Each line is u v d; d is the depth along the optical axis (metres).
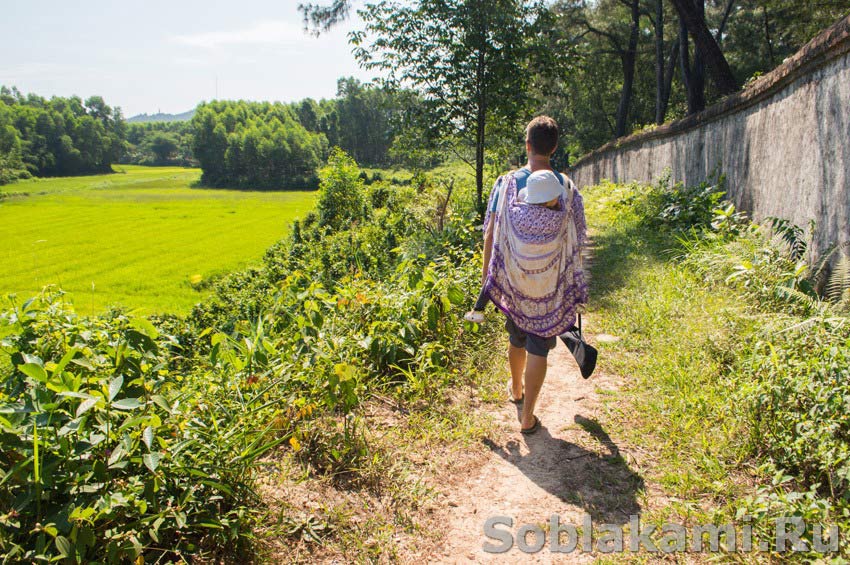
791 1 18.27
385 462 3.02
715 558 2.27
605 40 32.81
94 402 1.99
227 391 3.17
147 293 25.58
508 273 3.21
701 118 11.63
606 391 3.86
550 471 3.02
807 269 5.79
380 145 160.12
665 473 2.88
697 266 6.46
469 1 11.64
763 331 3.87
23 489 1.96
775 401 2.95
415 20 12.01
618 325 5.14
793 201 6.99
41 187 135.62
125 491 2.09
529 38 12.23
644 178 17.88
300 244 16.50
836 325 3.61
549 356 4.76
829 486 2.61
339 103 166.50
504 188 3.25
